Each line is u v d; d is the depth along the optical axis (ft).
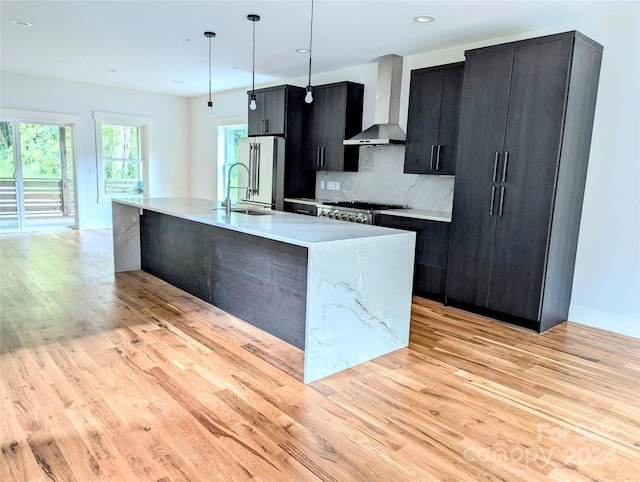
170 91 27.09
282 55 17.19
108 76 22.77
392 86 16.62
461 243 13.43
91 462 6.12
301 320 10.10
